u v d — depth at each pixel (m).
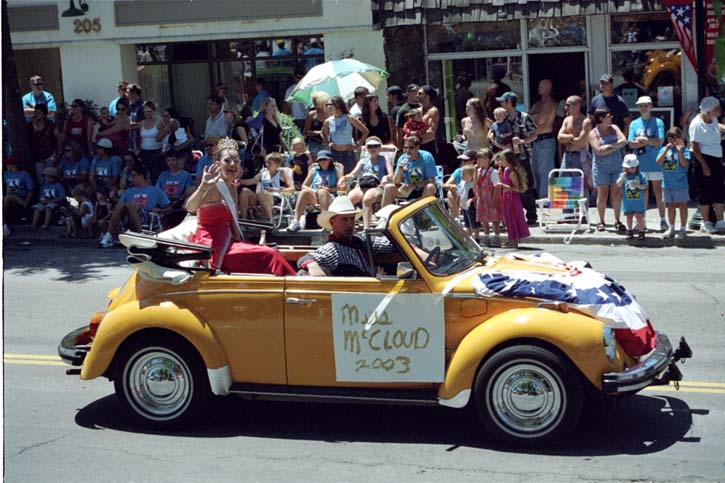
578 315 7.41
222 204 8.57
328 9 19.67
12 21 20.92
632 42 18.94
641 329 7.66
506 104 17.00
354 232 8.60
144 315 7.91
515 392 7.43
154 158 18.45
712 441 7.59
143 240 7.93
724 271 13.60
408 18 19.05
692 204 18.17
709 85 18.25
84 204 17.20
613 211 17.66
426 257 7.80
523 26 19.28
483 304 7.55
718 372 9.25
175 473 7.19
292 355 7.82
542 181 18.36
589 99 19.28
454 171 17.16
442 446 7.65
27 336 11.04
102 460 7.48
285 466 7.30
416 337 7.64
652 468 7.07
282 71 21.25
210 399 8.09
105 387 9.30
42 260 15.52
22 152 18.75
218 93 19.75
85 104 20.41
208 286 7.91
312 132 17.78
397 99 18.19
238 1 20.09
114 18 20.64
